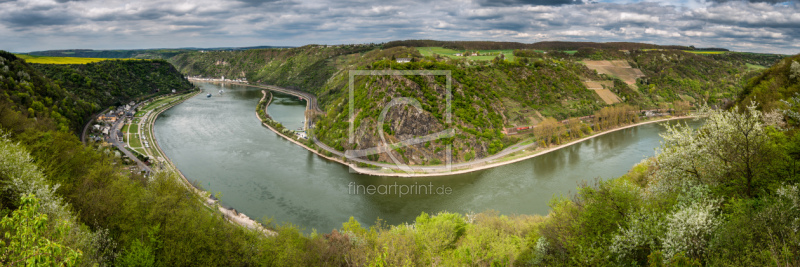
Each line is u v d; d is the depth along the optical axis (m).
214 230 40.88
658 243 27.14
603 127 160.50
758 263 21.95
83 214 39.41
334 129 137.50
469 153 119.81
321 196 92.00
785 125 42.53
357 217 81.31
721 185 30.97
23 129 71.38
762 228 23.86
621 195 30.45
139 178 74.62
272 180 102.12
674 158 33.16
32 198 14.25
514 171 109.88
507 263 37.28
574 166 113.56
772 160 29.50
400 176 106.25
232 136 154.12
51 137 62.88
